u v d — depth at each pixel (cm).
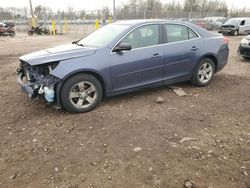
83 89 462
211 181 291
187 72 577
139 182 289
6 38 2334
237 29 2252
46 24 3281
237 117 450
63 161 329
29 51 1349
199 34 588
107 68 473
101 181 292
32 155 345
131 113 464
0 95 577
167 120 436
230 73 754
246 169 311
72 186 286
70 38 2220
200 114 461
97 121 433
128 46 475
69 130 406
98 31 576
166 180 291
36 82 456
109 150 349
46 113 471
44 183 293
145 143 364
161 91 582
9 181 298
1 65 950
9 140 384
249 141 372
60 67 438
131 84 509
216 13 3697
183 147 353
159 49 525
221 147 355
